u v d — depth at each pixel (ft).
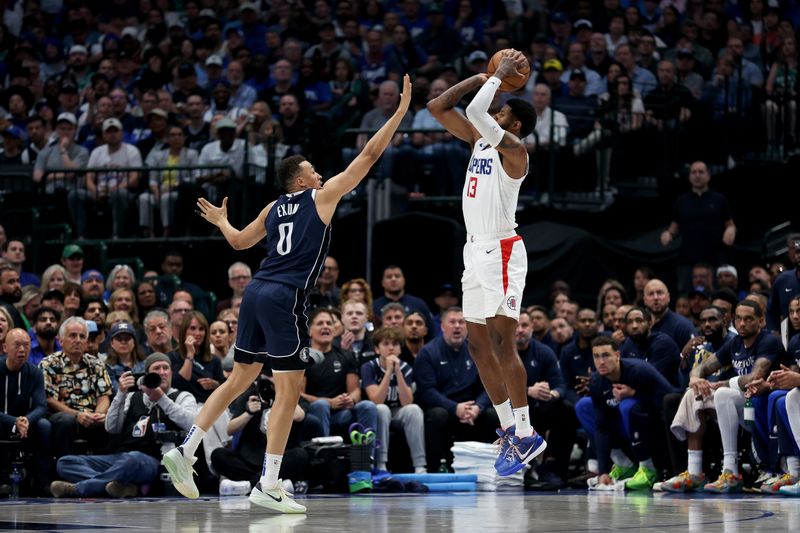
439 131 63.26
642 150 67.82
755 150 70.28
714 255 59.67
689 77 71.67
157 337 45.16
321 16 83.15
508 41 76.64
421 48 78.48
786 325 42.42
